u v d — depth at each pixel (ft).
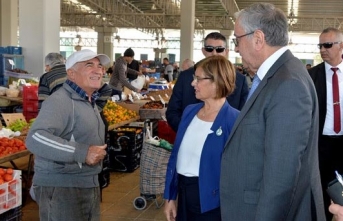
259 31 5.75
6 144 12.89
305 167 5.63
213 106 7.66
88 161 7.09
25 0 28.07
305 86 5.41
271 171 5.32
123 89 26.55
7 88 24.72
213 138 7.33
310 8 73.31
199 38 112.88
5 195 9.64
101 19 89.81
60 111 7.34
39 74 28.30
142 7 78.69
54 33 29.01
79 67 7.63
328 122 10.59
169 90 29.89
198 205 7.45
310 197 5.81
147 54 125.08
